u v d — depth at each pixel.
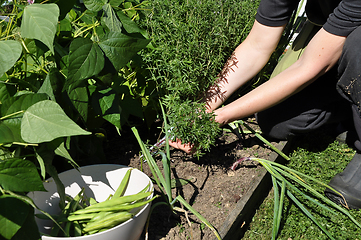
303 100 1.92
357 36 1.37
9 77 1.14
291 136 2.16
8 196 0.81
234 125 1.90
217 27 1.60
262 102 1.58
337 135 2.37
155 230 1.35
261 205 1.76
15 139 0.93
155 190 1.58
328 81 1.85
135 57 1.58
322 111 1.94
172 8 1.62
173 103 1.51
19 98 0.98
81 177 1.29
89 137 1.54
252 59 1.77
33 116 0.93
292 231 1.60
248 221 1.65
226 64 1.80
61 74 1.18
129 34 1.52
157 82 1.73
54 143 1.06
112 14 1.30
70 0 1.16
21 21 1.04
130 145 1.87
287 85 1.53
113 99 1.32
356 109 1.64
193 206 1.51
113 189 1.34
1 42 0.94
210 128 1.47
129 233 1.05
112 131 2.02
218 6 1.68
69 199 1.22
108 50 1.16
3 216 0.78
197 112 1.52
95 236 0.94
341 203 1.73
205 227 1.38
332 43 1.43
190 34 1.56
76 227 1.05
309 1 1.83
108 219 1.05
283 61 2.09
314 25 1.90
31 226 0.85
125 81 1.71
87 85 1.31
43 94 1.04
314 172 2.02
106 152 1.79
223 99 1.82
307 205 1.76
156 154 1.68
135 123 2.11
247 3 1.88
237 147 2.00
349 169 1.80
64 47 1.35
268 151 2.02
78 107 1.18
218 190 1.64
